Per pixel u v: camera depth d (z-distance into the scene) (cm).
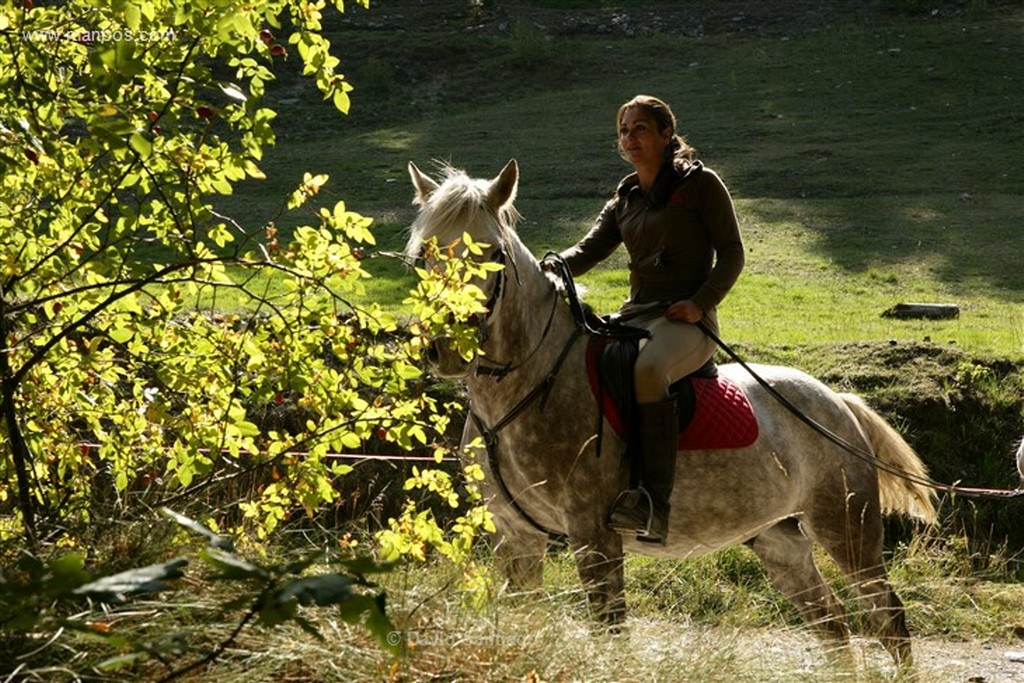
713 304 779
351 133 4069
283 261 617
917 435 1562
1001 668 1051
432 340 670
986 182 3250
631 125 796
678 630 659
